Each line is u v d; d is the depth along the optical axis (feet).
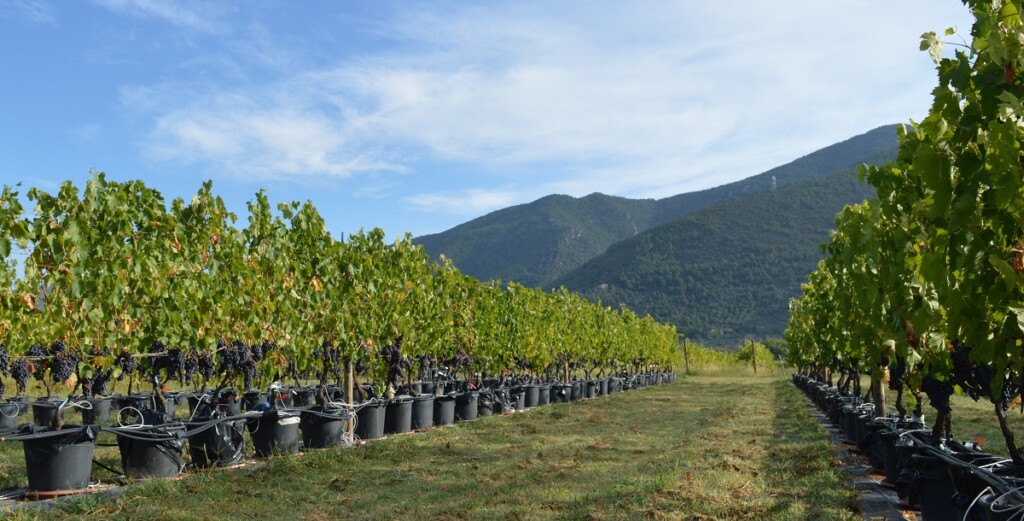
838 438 39.45
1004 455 30.55
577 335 74.13
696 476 26.68
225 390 42.93
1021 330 10.61
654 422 48.32
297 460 28.78
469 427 44.16
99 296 25.46
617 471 28.50
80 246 24.34
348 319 35.50
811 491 24.11
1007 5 9.93
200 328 28.78
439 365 52.44
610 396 78.07
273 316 32.86
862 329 21.33
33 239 23.98
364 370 44.39
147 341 27.50
